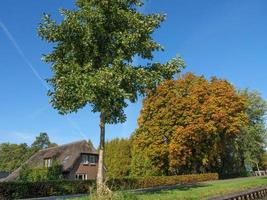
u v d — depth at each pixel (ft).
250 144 202.90
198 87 188.85
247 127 205.36
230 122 189.67
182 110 177.88
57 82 75.72
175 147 172.35
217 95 192.34
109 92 74.79
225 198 90.68
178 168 192.65
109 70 75.77
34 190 116.98
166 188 119.34
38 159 233.55
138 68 83.15
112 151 290.56
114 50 81.56
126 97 75.56
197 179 179.22
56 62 80.89
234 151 217.77
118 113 82.12
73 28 77.56
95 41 79.46
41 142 459.73
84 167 216.33
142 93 84.64
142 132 187.21
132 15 82.07
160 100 181.88
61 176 188.55
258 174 257.96
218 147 192.65
